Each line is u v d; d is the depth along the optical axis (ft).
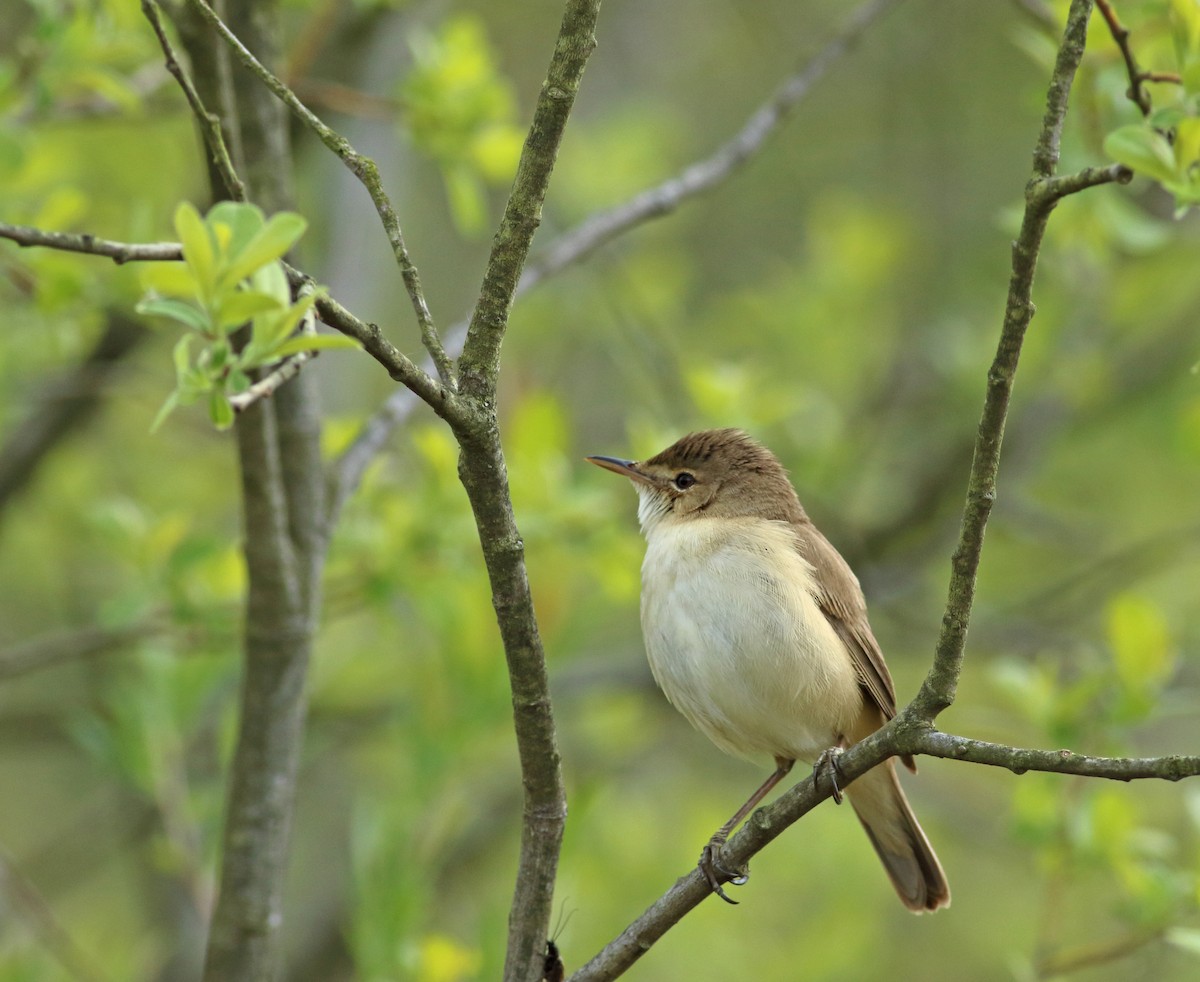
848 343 52.31
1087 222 31.37
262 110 25.44
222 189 23.89
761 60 62.34
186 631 32.91
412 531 32.42
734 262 61.11
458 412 17.75
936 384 53.42
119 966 43.29
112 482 46.37
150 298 19.30
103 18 29.17
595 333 51.83
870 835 28.63
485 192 53.36
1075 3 17.66
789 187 60.90
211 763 38.24
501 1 58.80
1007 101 59.47
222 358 17.24
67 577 45.50
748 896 44.47
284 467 26.16
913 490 50.34
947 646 18.81
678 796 50.01
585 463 37.19
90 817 45.73
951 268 56.18
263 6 25.48
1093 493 55.31
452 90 31.94
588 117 55.01
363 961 28.60
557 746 20.27
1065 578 54.03
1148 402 51.70
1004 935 49.47
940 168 58.03
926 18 57.77
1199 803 31.17
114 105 31.94
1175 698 33.88
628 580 34.04
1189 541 50.08
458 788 33.32
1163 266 48.08
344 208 39.04
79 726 32.65
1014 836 31.30
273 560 25.29
